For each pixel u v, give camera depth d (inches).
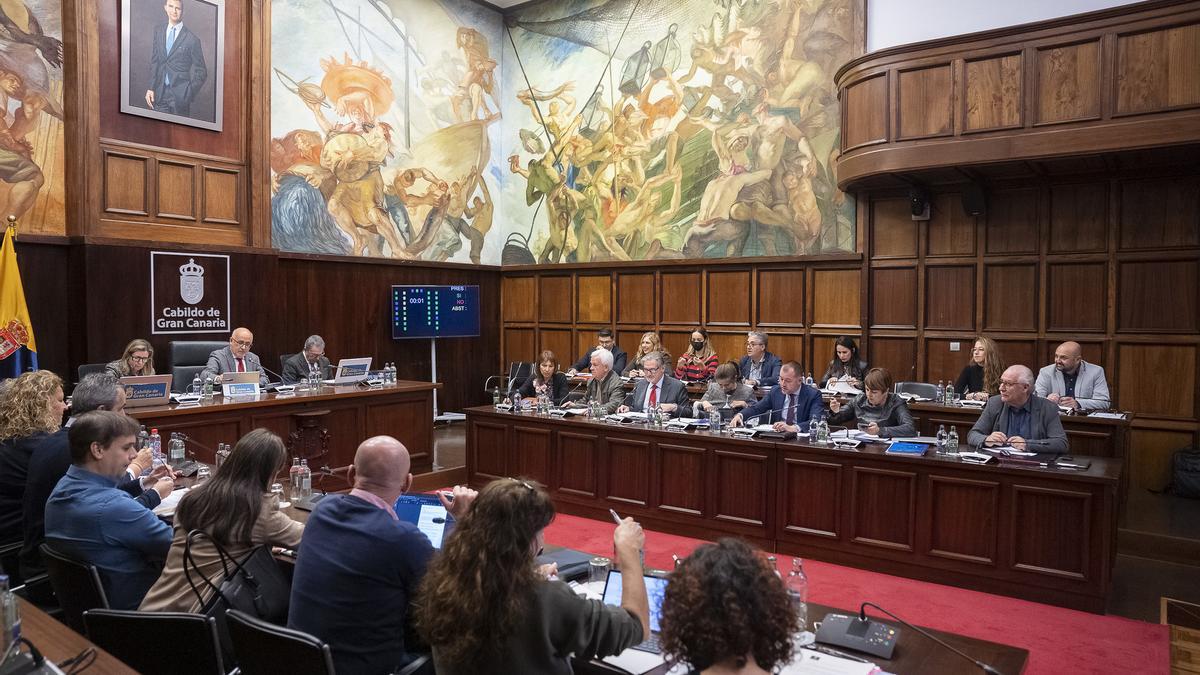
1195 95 230.7
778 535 205.8
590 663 82.4
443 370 434.6
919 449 192.2
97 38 289.9
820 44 350.0
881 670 80.7
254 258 333.4
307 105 362.3
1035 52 257.0
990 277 314.2
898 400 222.1
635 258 412.2
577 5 428.5
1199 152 249.9
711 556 60.1
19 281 266.8
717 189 383.9
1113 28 243.0
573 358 438.0
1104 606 164.2
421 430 302.0
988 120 266.1
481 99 446.6
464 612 68.2
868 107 296.0
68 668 72.1
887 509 189.6
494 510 71.7
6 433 138.6
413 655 100.5
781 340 367.9
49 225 283.1
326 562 90.0
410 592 91.4
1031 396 196.5
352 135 381.1
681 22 393.1
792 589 93.2
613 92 417.1
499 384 463.8
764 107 367.9
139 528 110.7
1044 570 170.1
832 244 351.3
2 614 70.1
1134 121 239.9
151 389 226.5
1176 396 278.5
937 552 182.9
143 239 301.3
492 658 69.1
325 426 264.4
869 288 340.8
